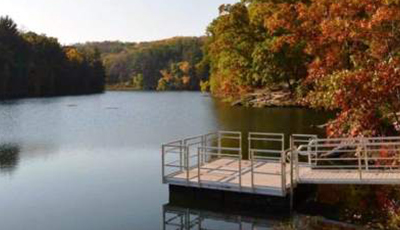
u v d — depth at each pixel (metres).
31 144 28.09
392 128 16.69
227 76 51.06
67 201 15.14
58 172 19.80
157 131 33.56
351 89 13.89
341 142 15.22
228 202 14.05
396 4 14.55
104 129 35.56
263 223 12.55
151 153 24.33
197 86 130.38
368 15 17.33
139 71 152.38
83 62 116.75
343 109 14.88
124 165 21.17
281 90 51.69
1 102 72.56
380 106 14.74
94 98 86.25
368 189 14.94
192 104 62.44
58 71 105.75
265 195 13.50
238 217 13.13
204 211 13.77
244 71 48.12
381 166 13.95
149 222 12.91
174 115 46.09
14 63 93.00
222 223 12.70
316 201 14.15
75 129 35.78
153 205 14.49
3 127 37.41
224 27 47.16
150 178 18.34
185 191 14.67
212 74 70.50
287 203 13.35
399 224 11.67
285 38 24.88
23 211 14.13
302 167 15.27
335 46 18.06
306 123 32.47
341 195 14.56
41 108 58.81
